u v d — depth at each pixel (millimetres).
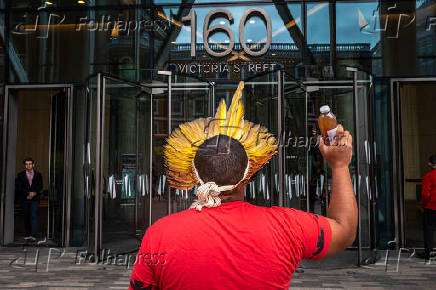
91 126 5258
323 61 5367
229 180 755
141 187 5273
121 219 5047
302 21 5430
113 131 5168
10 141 5652
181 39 5547
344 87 5215
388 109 5234
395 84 5262
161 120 5410
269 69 5402
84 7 5621
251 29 5480
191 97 5449
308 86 5230
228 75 5441
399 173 5121
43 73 5602
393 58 5270
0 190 5504
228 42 5488
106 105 5117
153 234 697
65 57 5594
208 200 726
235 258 671
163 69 5523
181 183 797
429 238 4449
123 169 5230
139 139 5352
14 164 5711
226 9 5508
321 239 727
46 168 12547
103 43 5594
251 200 4723
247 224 704
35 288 3424
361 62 5320
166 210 4996
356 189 4578
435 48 5184
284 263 701
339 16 5398
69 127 5457
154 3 5578
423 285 3469
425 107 12750
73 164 5422
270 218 731
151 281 698
